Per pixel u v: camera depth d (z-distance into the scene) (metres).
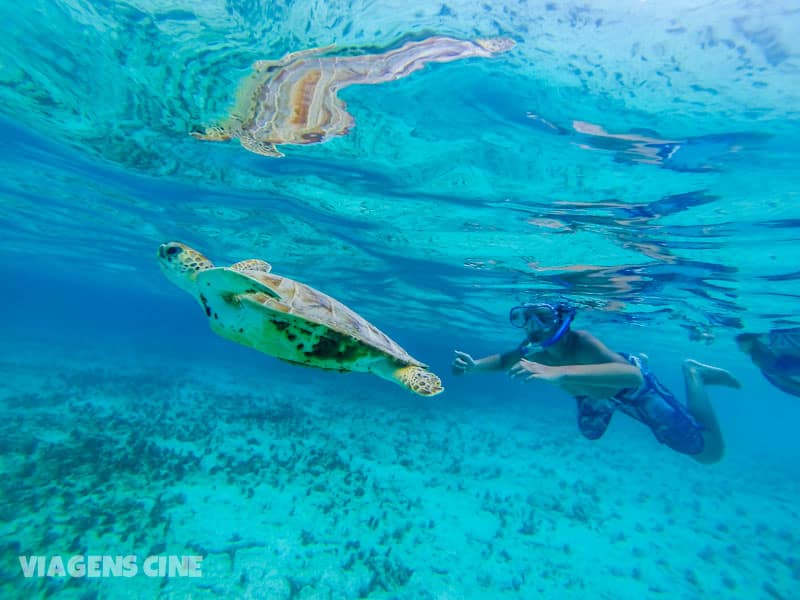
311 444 16.03
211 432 15.62
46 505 8.69
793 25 4.75
